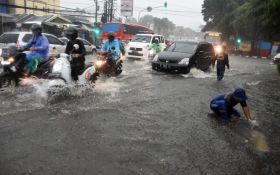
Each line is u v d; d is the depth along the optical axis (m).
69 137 5.54
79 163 4.57
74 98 8.33
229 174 4.51
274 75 17.70
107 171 4.38
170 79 12.99
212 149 5.38
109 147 5.20
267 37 23.92
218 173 4.52
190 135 6.01
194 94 10.02
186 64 14.69
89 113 7.04
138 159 4.80
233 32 56.59
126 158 4.81
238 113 7.44
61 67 8.14
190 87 11.29
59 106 7.46
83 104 7.77
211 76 15.06
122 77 12.70
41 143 5.23
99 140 5.48
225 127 6.65
